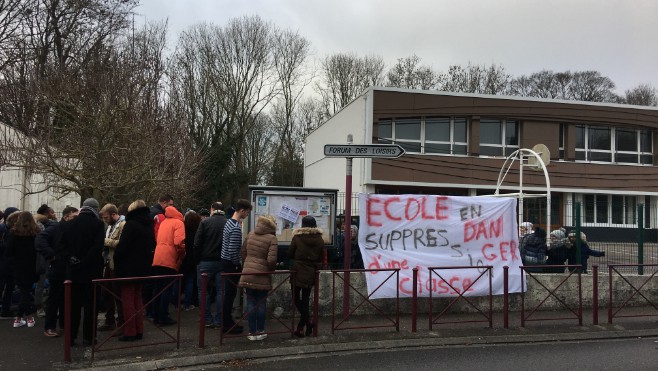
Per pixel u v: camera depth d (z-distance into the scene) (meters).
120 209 8.45
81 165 11.80
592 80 52.75
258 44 37.75
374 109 22.78
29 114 11.62
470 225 8.76
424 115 23.33
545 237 9.67
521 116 24.28
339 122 27.05
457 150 23.98
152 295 7.45
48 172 11.16
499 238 8.86
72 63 13.74
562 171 24.56
